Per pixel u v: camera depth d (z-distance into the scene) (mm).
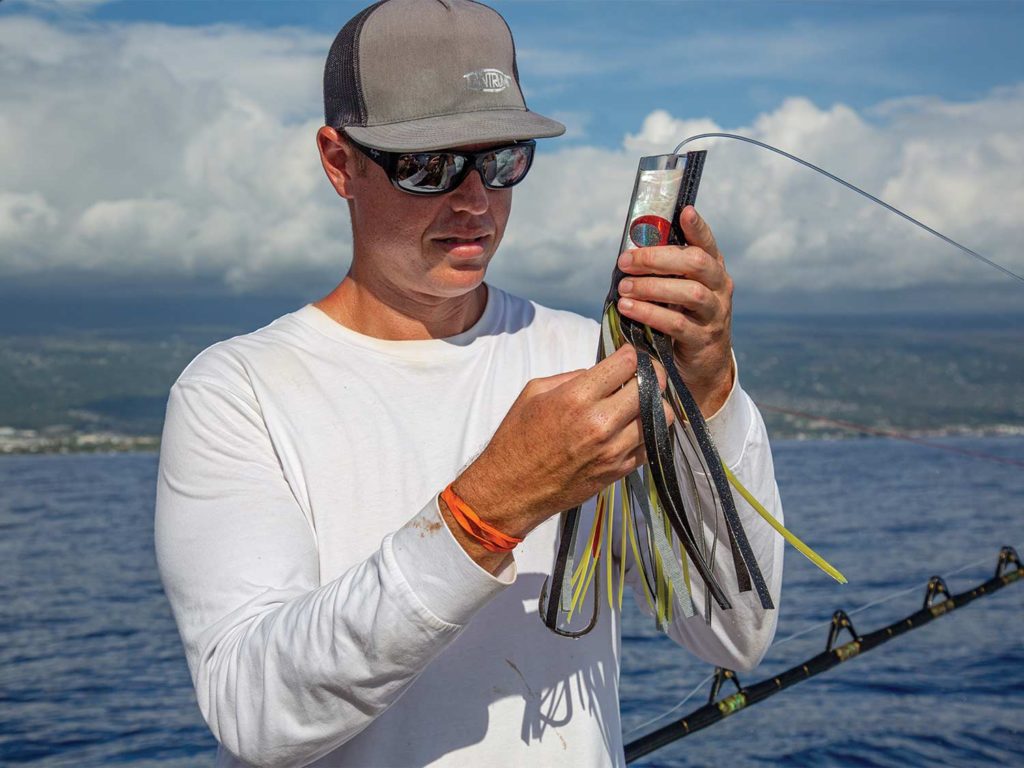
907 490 26688
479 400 1618
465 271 1533
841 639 8961
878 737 6055
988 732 6164
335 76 1574
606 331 1354
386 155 1468
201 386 1508
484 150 1480
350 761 1454
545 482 1141
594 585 1524
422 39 1492
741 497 1479
